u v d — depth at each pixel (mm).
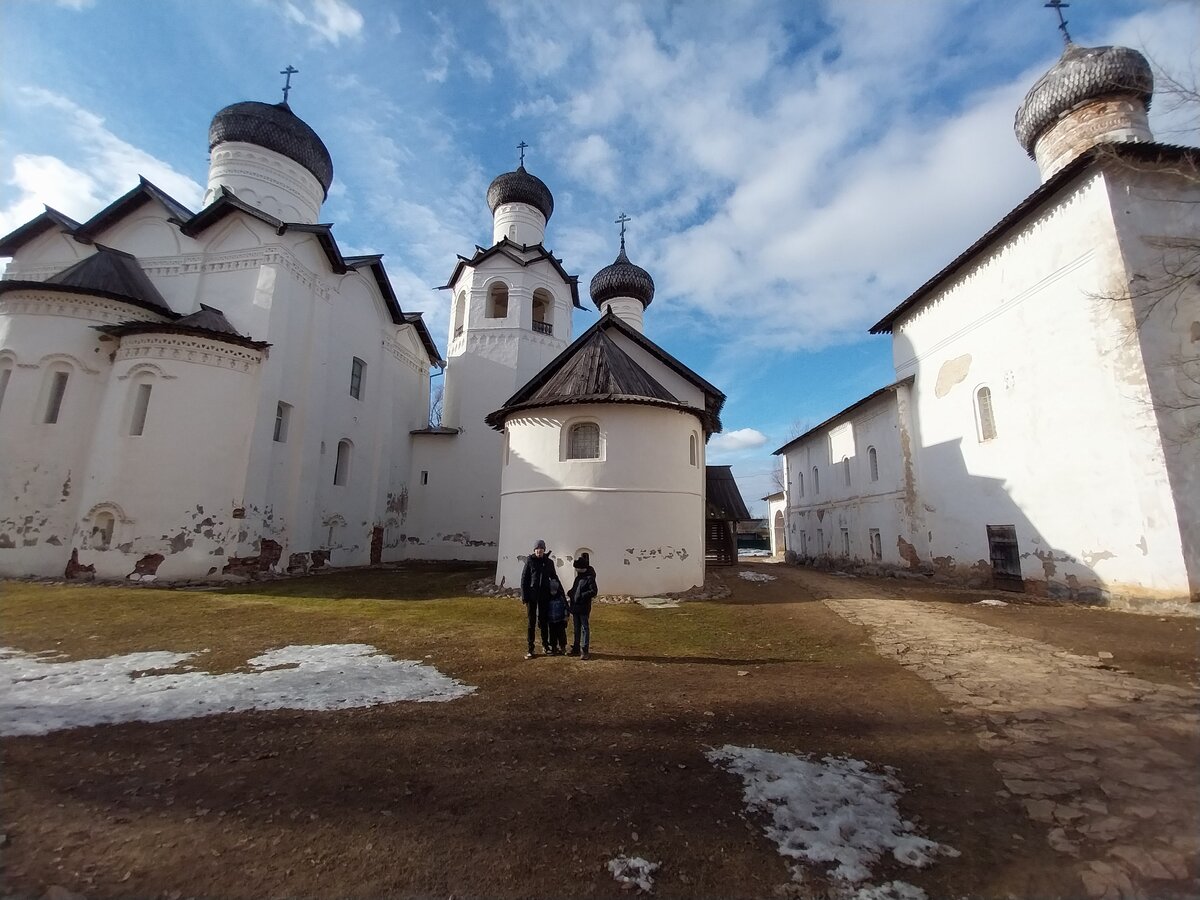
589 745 4812
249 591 13641
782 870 3133
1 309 15953
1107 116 15148
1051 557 13617
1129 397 11734
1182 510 10984
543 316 28875
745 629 9852
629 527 13242
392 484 24266
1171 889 2947
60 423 15500
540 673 7055
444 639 8891
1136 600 11523
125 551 14203
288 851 3275
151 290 17500
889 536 20984
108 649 7961
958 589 15781
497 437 25469
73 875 3031
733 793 3979
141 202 18891
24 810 3678
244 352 16016
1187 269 11414
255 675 6742
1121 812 3682
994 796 3936
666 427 13961
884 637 9148
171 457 14711
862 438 23578
